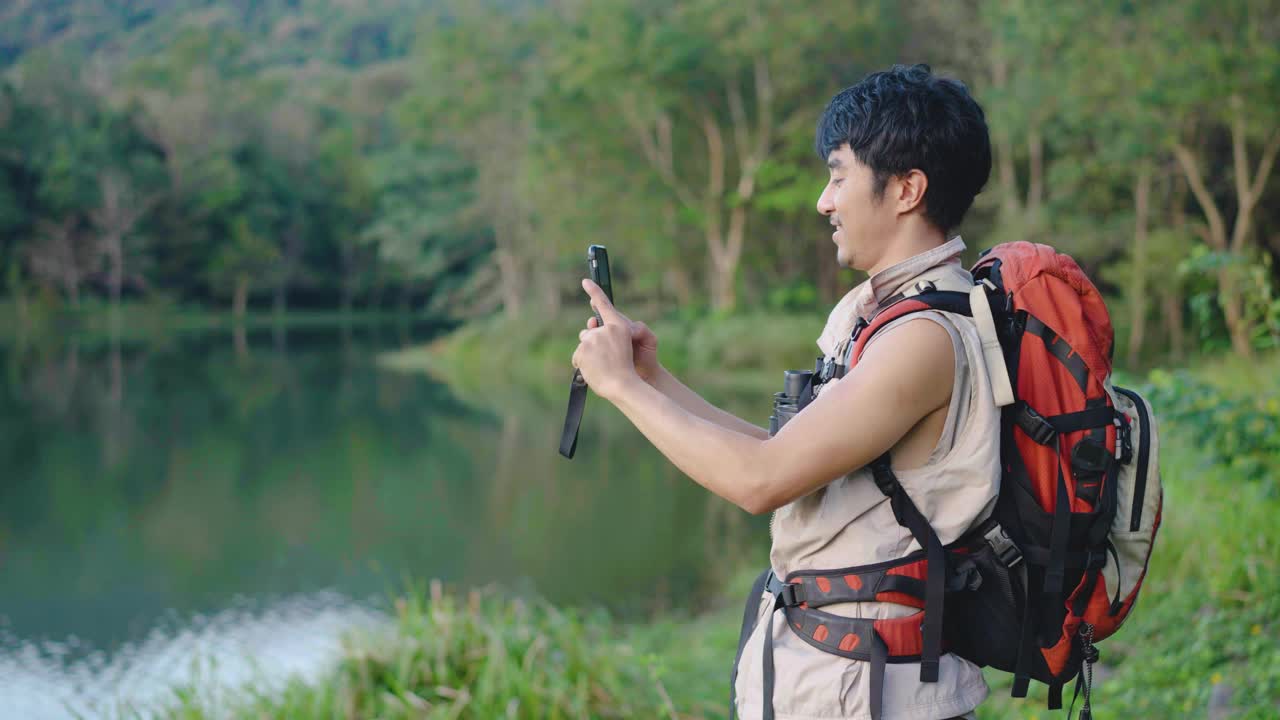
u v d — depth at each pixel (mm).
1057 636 1251
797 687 1263
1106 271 21688
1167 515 4688
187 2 118500
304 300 68750
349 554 11375
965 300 1256
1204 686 3049
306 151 67000
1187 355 19719
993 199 25203
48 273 56125
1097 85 19000
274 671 7590
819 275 34531
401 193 51219
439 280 60375
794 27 27656
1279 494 3668
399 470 16250
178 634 8820
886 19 27875
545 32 36781
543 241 34656
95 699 7195
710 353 27781
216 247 62406
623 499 13633
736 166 33062
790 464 1201
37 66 60688
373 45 111688
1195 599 3838
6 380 29641
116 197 57625
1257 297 4086
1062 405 1227
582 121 31578
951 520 1220
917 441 1239
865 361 1229
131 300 59688
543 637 4203
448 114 40531
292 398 25844
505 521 12625
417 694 3812
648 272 33969
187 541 12141
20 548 11852
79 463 17031
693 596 9031
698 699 4004
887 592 1226
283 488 15016
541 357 34656
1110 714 3064
